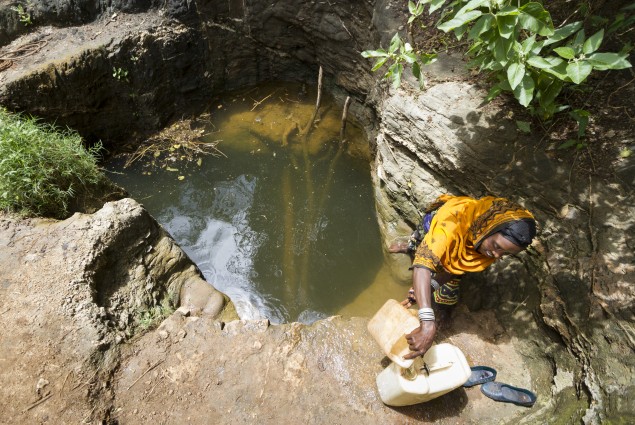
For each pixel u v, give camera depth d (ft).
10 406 8.70
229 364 9.77
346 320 10.70
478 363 10.05
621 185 10.41
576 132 11.28
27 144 12.78
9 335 9.48
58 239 10.99
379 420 9.19
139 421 8.95
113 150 18.28
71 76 16.24
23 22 17.01
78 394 8.88
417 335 8.44
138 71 17.56
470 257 9.12
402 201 13.96
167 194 16.80
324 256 14.55
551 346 9.87
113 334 9.84
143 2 17.94
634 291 9.24
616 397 8.33
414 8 10.28
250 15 18.69
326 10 17.53
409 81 13.46
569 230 10.30
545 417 9.02
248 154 17.95
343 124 17.80
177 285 11.80
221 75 19.93
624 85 11.60
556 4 12.39
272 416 9.13
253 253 14.82
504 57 8.70
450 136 11.94
